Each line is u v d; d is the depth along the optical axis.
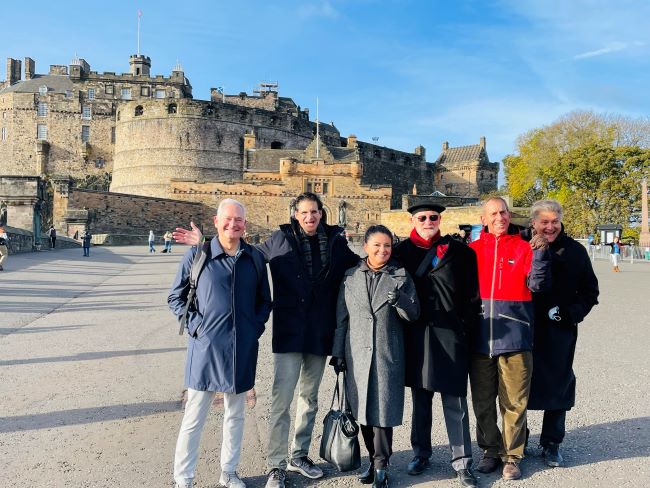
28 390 7.89
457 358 5.57
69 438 6.30
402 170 101.12
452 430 5.55
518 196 83.62
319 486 5.42
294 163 70.62
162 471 5.54
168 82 90.62
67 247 45.25
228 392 5.21
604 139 72.50
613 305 17.09
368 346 5.46
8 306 14.79
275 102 100.31
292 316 5.65
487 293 5.70
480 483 5.46
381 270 5.63
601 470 5.61
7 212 36.31
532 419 7.29
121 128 81.06
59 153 87.44
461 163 107.38
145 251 43.22
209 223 69.00
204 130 78.88
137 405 7.39
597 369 9.39
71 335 11.49
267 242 5.94
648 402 7.64
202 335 5.26
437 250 5.80
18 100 89.06
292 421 7.12
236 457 5.35
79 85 88.31
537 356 5.88
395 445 6.41
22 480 5.29
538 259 5.43
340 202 71.19
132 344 10.83
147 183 77.62
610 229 47.75
